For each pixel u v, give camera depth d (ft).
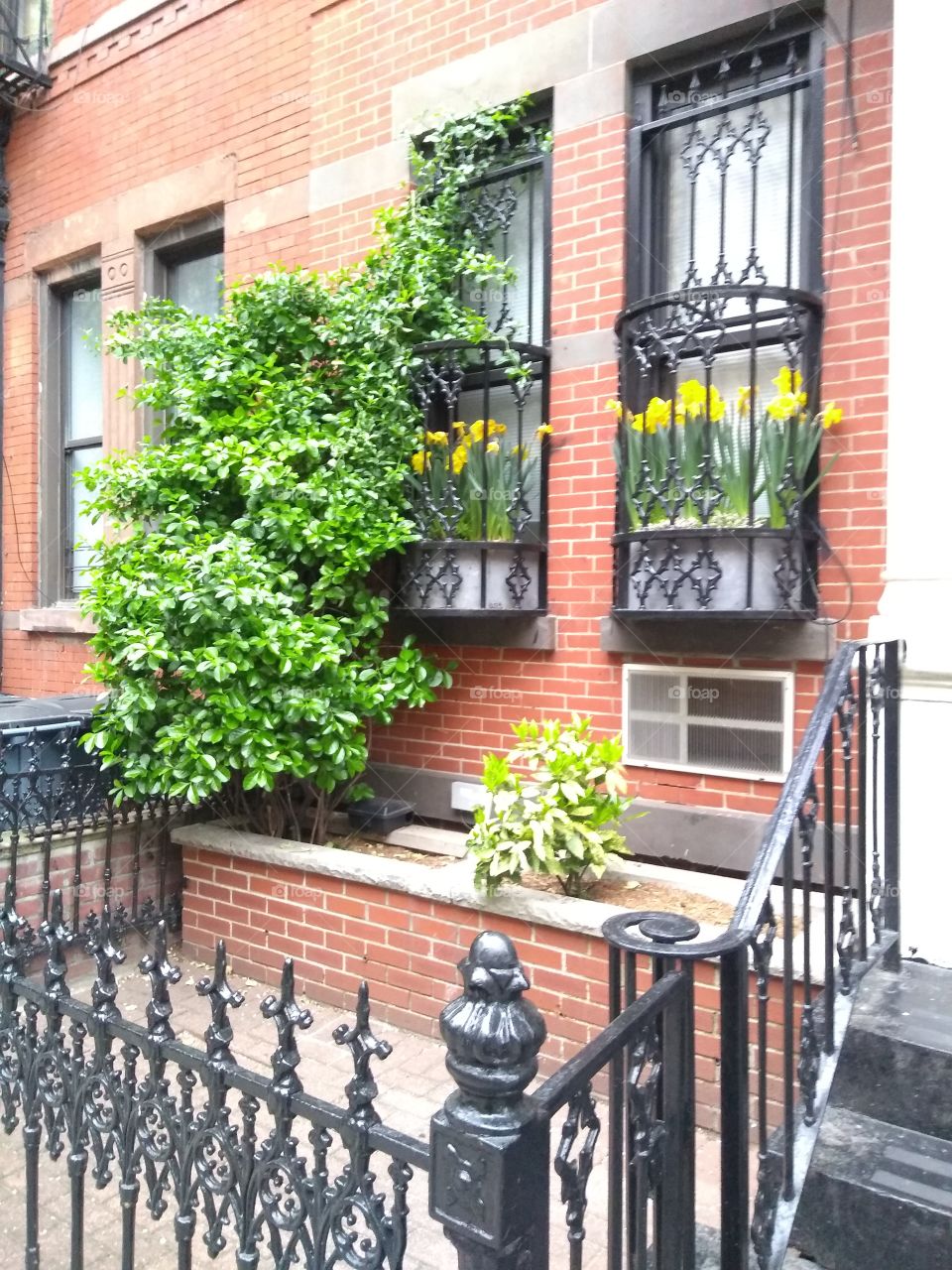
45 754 14.14
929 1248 6.79
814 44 12.70
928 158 9.84
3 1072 7.50
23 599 24.44
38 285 24.08
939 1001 8.67
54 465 24.35
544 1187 4.22
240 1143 5.64
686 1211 5.60
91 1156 9.75
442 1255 8.32
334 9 17.51
